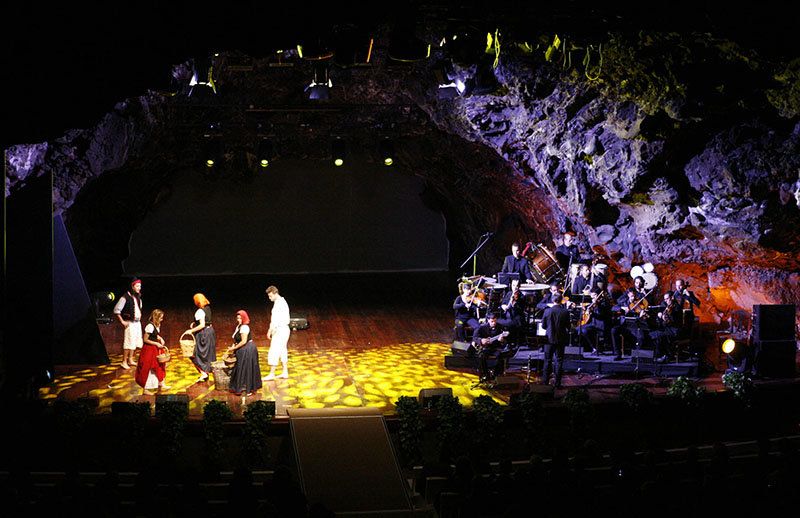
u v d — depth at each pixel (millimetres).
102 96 9391
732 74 13031
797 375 15266
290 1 9039
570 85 14867
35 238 13656
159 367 14305
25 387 13250
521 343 16609
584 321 16062
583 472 9602
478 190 22719
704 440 14297
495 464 12281
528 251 18156
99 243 23094
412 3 11430
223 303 21750
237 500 8430
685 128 14336
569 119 15469
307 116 20016
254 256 26438
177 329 18844
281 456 13094
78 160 16344
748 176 14266
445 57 14508
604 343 16250
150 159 21406
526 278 17906
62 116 9406
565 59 14148
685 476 9734
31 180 14562
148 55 9125
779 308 14977
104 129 16359
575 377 15375
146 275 25719
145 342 14203
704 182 14789
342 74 17359
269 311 20844
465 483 9461
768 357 14922
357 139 22031
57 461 12609
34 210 13617
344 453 12383
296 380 15133
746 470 9531
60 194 16578
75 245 21453
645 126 14406
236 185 25969
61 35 8641
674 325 15609
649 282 17203
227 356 14336
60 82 9008
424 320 20234
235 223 26172
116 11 8648
